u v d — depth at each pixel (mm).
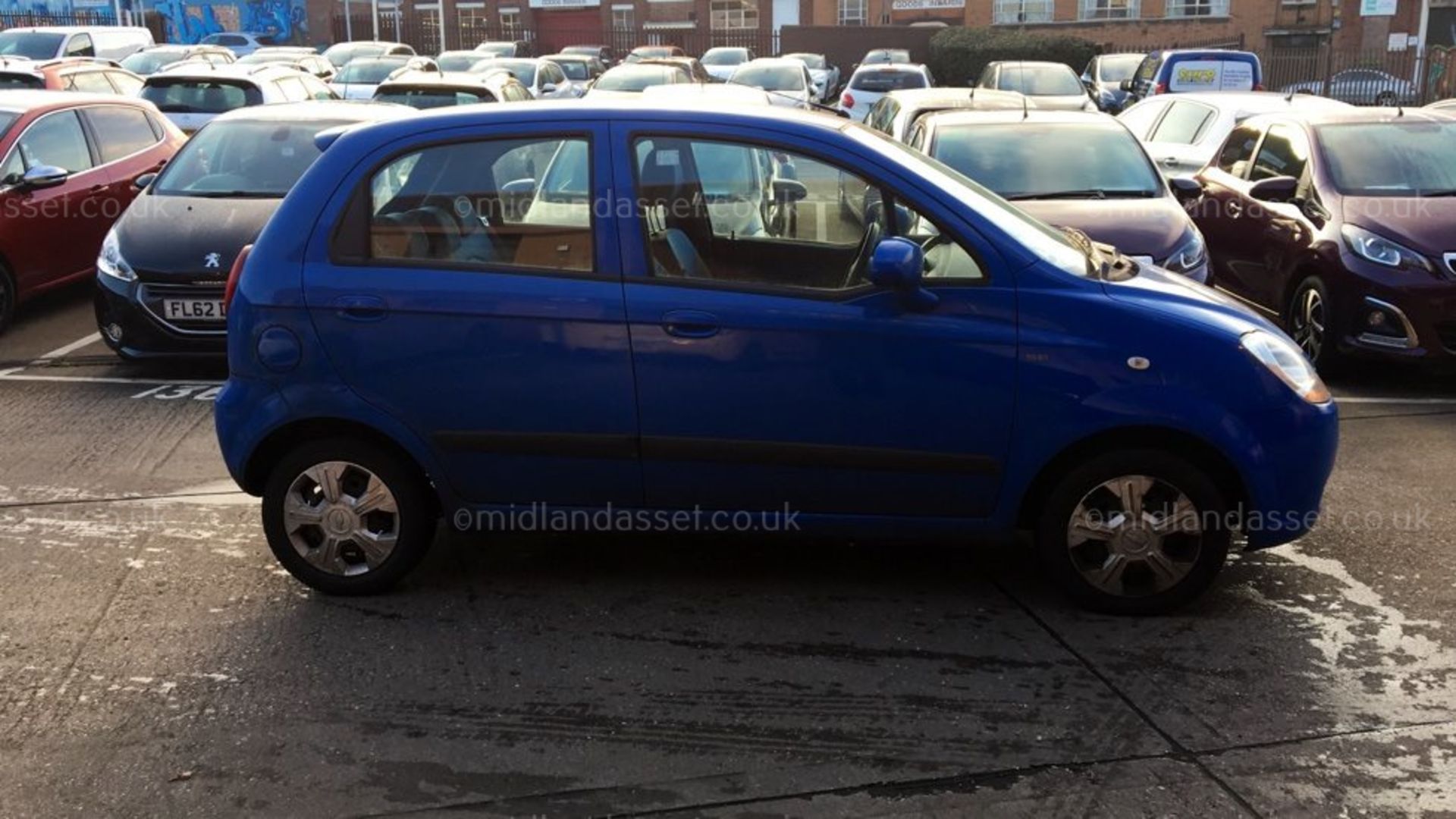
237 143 8789
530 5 45719
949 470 4238
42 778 3428
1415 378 7797
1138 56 25969
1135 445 4250
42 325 9250
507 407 4297
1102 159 8531
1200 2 39906
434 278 4277
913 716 3736
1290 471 4215
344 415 4344
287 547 4523
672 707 3793
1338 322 7578
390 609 4473
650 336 4195
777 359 4176
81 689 3908
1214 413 4141
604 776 3439
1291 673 3996
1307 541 5094
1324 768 3465
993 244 4199
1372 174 8125
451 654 4133
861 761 3502
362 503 4480
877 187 4254
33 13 43031
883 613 4422
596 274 4246
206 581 4719
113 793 3361
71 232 9484
